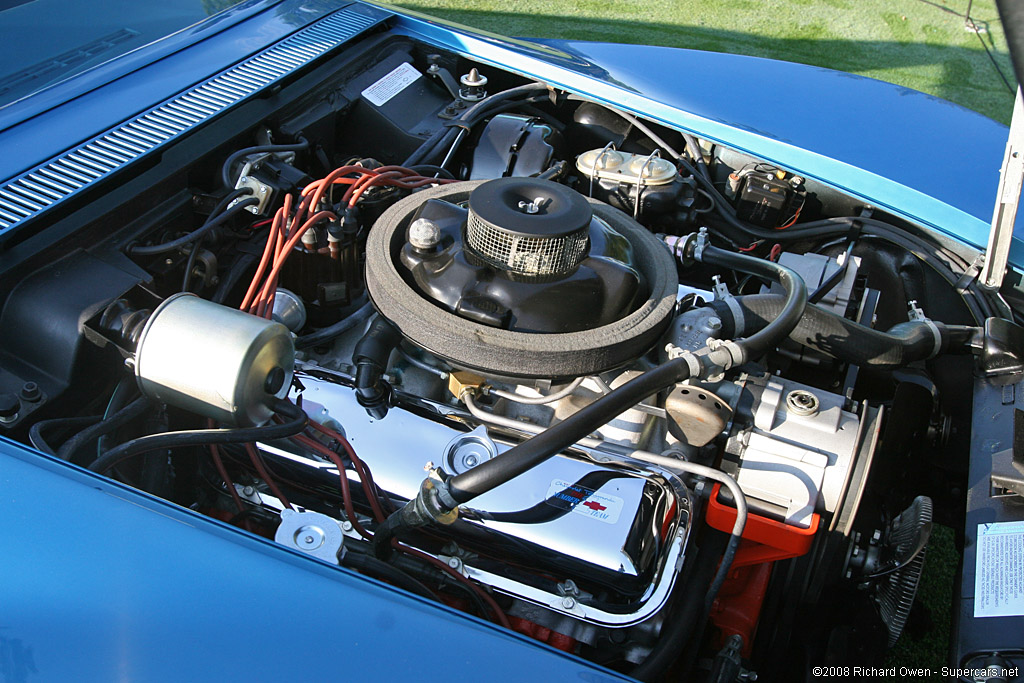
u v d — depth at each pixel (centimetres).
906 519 167
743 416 169
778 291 207
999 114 555
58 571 121
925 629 206
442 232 168
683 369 143
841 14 697
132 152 184
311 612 119
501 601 157
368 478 157
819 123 252
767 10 694
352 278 196
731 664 156
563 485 158
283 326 150
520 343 150
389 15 284
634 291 166
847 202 249
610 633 155
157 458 166
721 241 252
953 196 223
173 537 126
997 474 162
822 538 167
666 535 156
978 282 209
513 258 155
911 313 207
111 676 112
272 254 194
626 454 162
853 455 163
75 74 212
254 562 124
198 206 196
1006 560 150
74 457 159
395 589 127
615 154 245
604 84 263
